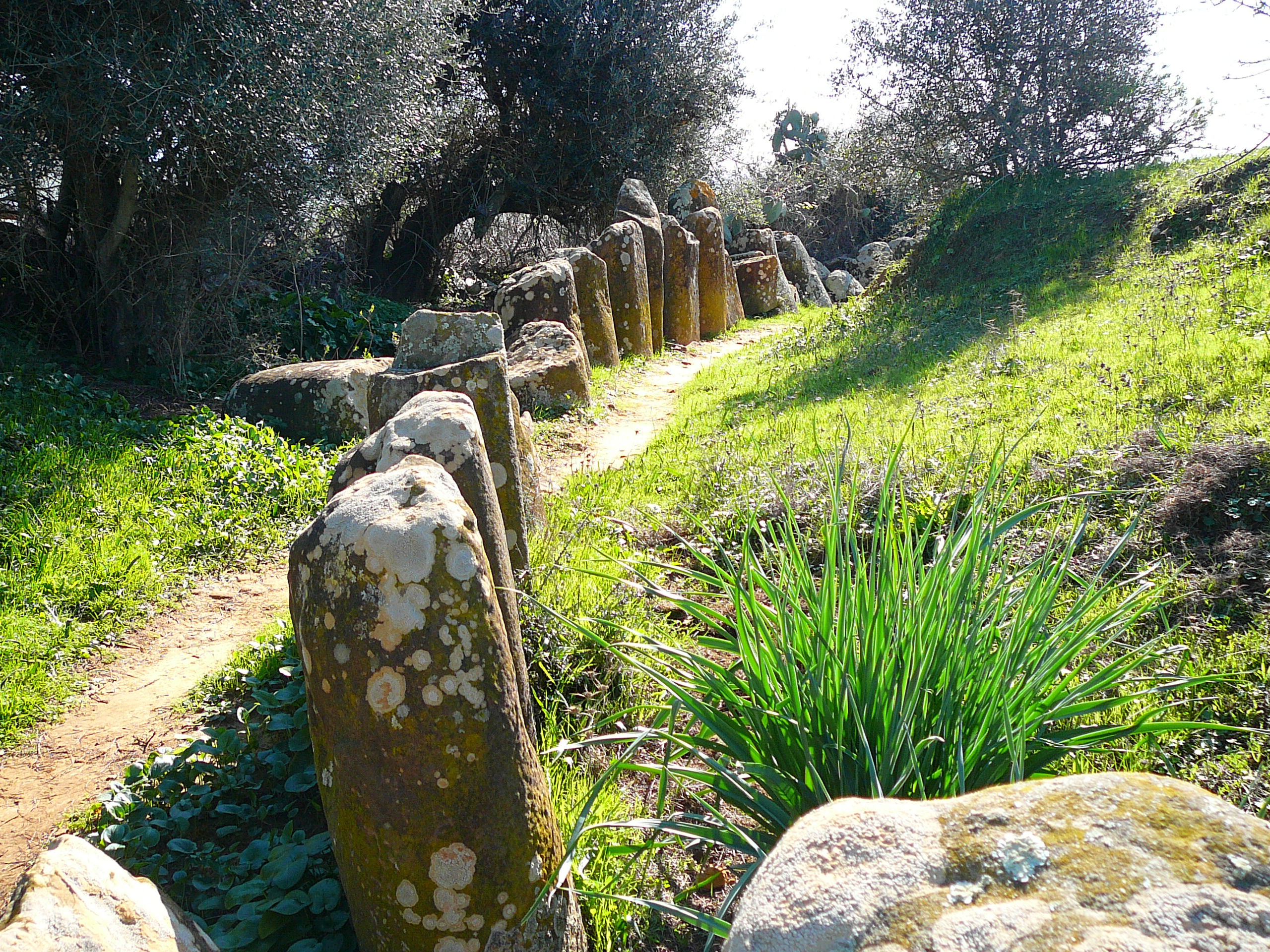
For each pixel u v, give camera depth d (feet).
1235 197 36.24
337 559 8.48
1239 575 13.30
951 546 9.46
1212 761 10.40
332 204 39.27
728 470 21.80
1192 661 11.84
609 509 20.92
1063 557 9.59
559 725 12.88
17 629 16.65
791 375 34.76
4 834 12.29
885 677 8.61
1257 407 17.49
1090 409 20.22
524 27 64.75
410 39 39.73
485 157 67.92
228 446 25.95
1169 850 3.79
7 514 20.44
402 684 8.16
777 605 9.47
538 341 36.27
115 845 11.34
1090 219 41.60
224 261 36.86
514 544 15.78
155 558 20.38
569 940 8.73
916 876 3.99
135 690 15.90
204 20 31.78
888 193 59.16
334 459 27.66
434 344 20.77
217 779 12.71
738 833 7.98
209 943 7.13
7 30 29.45
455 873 8.19
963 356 29.40
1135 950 3.40
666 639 14.10
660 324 53.57
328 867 10.68
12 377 29.84
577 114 65.16
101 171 33.96
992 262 42.83
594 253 49.34
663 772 8.74
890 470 10.43
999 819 4.16
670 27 67.21
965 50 50.93
